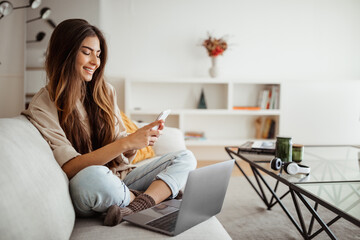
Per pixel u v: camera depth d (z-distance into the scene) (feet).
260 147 6.08
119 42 12.46
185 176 4.06
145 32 12.51
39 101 3.90
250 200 7.45
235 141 12.17
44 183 2.77
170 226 3.07
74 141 4.16
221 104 13.00
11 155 2.60
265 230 5.69
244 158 5.69
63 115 3.98
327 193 3.53
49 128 3.77
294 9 12.87
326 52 13.06
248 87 13.00
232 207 6.96
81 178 3.27
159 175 3.94
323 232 5.47
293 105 12.66
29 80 10.98
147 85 12.82
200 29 12.64
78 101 4.37
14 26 10.75
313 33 12.98
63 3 11.27
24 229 2.26
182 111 12.03
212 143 12.01
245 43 12.80
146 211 3.43
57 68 3.92
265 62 12.90
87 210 3.39
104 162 3.76
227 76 12.84
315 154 6.38
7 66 10.67
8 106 10.73
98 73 4.44
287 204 7.11
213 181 3.38
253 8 12.76
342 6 12.99
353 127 12.92
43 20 11.10
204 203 3.33
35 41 11.02
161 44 12.58
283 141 5.24
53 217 2.62
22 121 3.52
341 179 4.32
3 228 2.12
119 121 4.90
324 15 12.97
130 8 12.40
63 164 3.67
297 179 4.21
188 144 11.94
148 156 6.88
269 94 12.61
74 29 3.94
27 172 2.63
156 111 11.92
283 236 5.43
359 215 2.80
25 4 10.91
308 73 13.05
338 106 12.84
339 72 13.14
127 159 4.61
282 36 12.90
